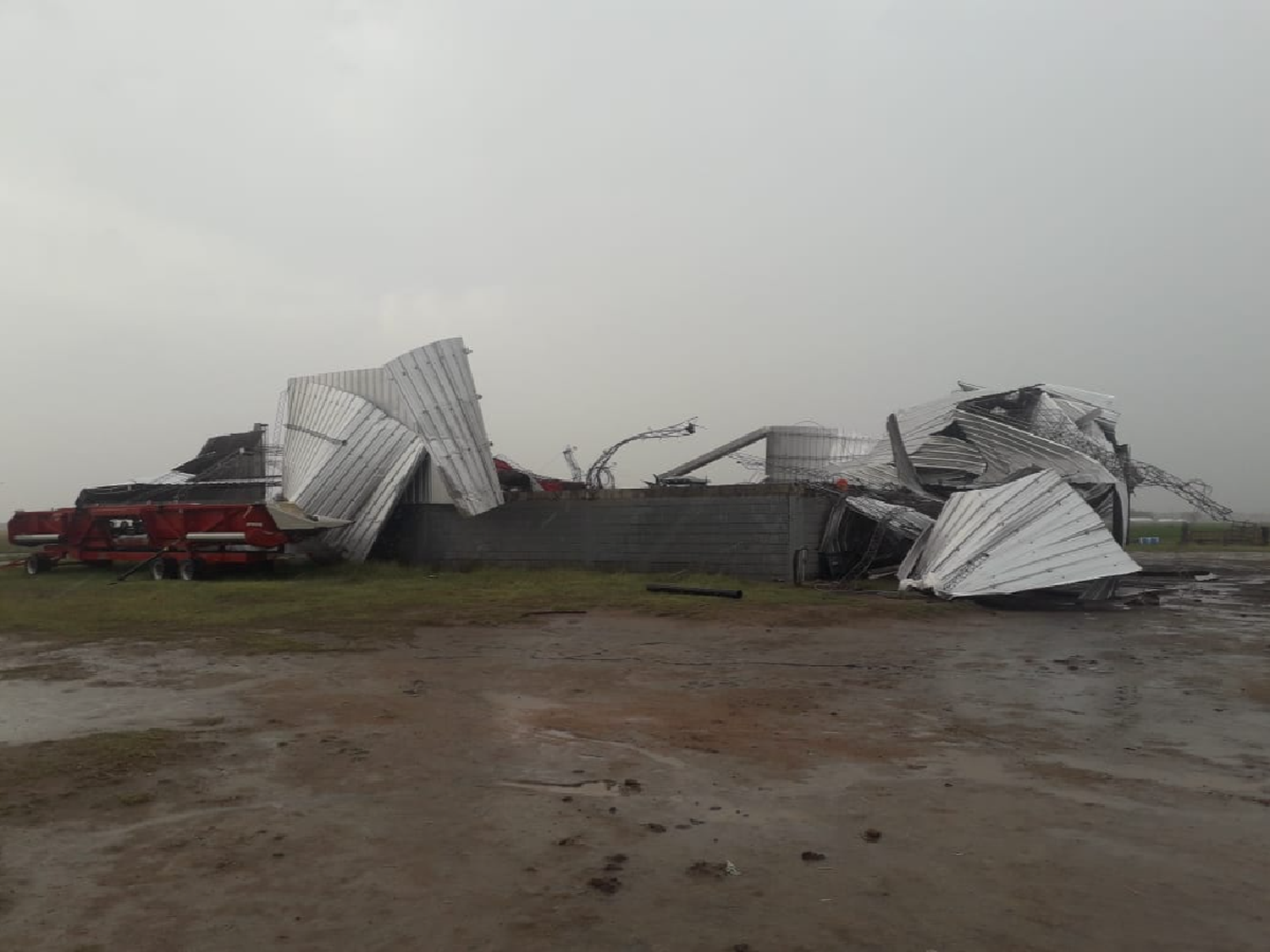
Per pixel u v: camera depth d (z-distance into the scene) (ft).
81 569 100.42
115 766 22.52
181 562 86.07
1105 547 64.28
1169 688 33.09
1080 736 25.75
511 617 53.16
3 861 16.39
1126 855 16.56
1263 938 13.25
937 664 38.29
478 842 17.31
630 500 85.71
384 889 15.12
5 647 42.75
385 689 32.73
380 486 93.61
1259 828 18.03
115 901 14.64
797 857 16.47
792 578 77.92
